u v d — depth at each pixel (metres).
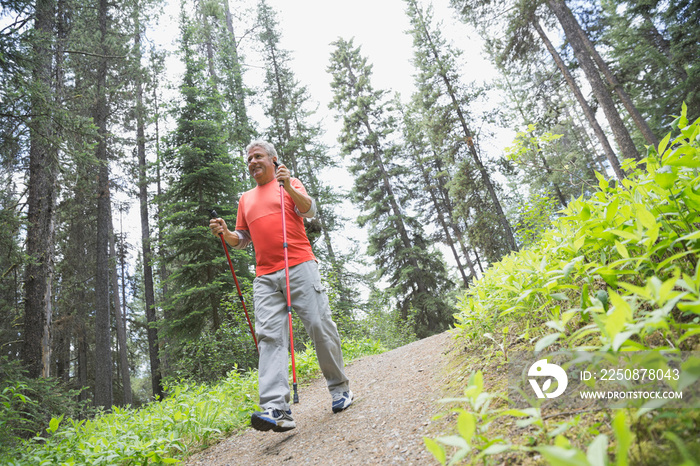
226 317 9.59
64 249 14.02
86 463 2.36
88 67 10.59
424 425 1.67
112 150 13.01
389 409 2.12
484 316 2.55
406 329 14.34
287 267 2.45
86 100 9.83
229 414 3.18
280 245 2.58
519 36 12.44
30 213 6.97
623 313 0.82
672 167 1.25
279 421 2.23
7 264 6.59
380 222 20.56
